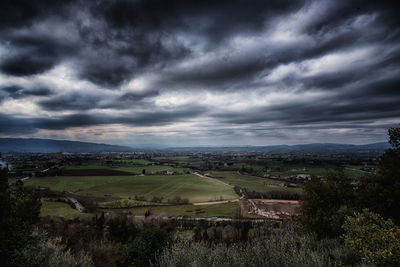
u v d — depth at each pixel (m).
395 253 4.48
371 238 4.96
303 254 4.49
